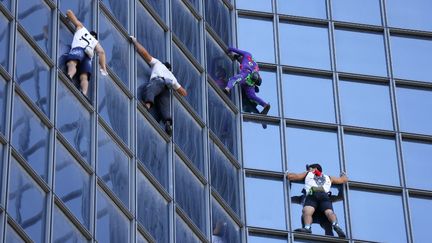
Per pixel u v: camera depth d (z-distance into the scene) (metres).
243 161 64.44
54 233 52.78
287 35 68.56
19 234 51.38
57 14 56.62
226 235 61.69
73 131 55.38
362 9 70.44
